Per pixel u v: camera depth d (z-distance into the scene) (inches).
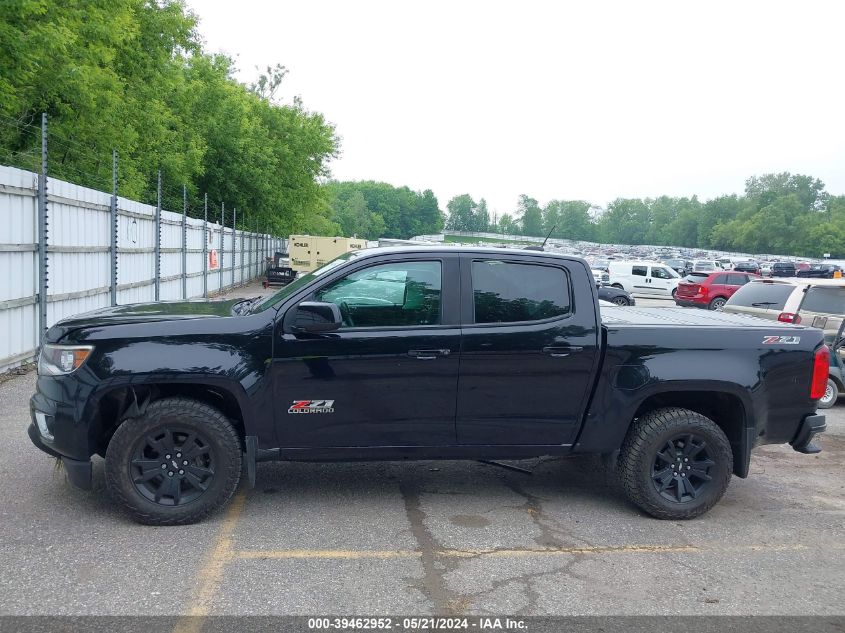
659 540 191.6
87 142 759.1
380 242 555.8
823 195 7130.9
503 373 198.8
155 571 161.2
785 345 210.2
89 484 188.2
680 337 205.9
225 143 1389.0
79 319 194.9
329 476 236.4
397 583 159.6
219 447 186.9
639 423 206.8
